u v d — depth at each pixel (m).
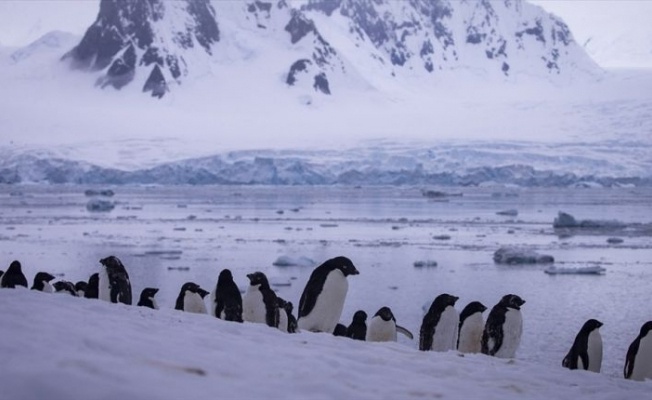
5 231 46.38
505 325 9.38
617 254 36.31
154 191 107.75
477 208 73.06
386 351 7.25
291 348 6.34
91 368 3.91
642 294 24.53
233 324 7.73
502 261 32.66
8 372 3.59
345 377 5.20
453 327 9.86
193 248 37.69
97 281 12.09
